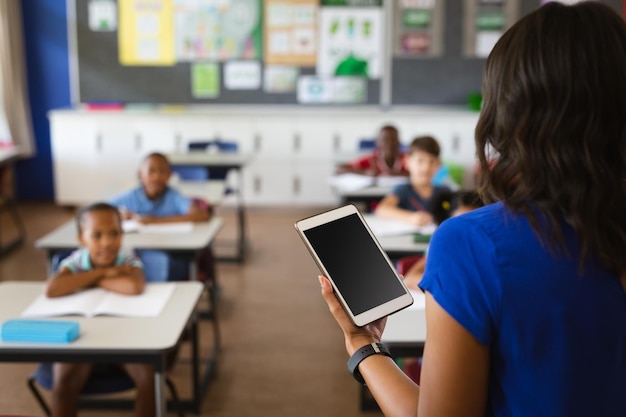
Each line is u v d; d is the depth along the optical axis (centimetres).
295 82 711
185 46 705
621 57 83
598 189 82
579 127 82
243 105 716
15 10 687
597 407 85
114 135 688
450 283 86
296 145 691
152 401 240
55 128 686
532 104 84
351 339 111
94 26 702
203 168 492
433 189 377
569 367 83
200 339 384
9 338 205
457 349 85
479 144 91
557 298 83
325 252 115
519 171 86
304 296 459
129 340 207
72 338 206
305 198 701
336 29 701
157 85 712
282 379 336
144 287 251
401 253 315
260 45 705
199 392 299
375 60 705
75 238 333
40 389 319
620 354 85
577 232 83
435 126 684
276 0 697
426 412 88
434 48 701
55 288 239
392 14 697
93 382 237
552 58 83
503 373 86
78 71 709
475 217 88
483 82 91
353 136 689
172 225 362
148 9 699
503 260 84
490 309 84
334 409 307
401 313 224
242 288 473
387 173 486
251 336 390
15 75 688
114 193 436
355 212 122
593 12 84
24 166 731
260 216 681
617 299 84
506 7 694
